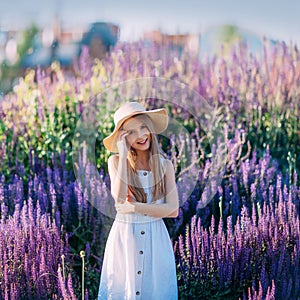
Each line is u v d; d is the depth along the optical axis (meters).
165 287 2.90
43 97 4.79
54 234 3.29
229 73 5.02
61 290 2.93
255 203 3.80
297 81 4.82
